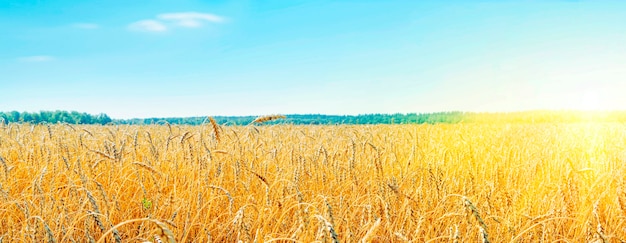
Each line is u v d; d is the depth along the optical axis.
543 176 5.66
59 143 6.26
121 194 4.78
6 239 3.56
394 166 6.50
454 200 4.85
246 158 5.91
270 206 3.89
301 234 3.28
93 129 9.23
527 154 7.50
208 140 6.55
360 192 5.20
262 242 3.27
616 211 4.26
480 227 2.29
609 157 5.79
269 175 5.59
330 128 10.41
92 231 4.05
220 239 4.13
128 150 6.00
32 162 5.79
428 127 12.83
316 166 5.44
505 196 4.23
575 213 3.99
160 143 6.95
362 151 6.73
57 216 3.88
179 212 4.30
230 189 5.25
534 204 4.42
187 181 4.99
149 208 4.36
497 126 15.74
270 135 8.69
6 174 4.68
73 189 4.43
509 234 3.64
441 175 4.80
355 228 3.83
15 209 4.28
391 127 12.27
